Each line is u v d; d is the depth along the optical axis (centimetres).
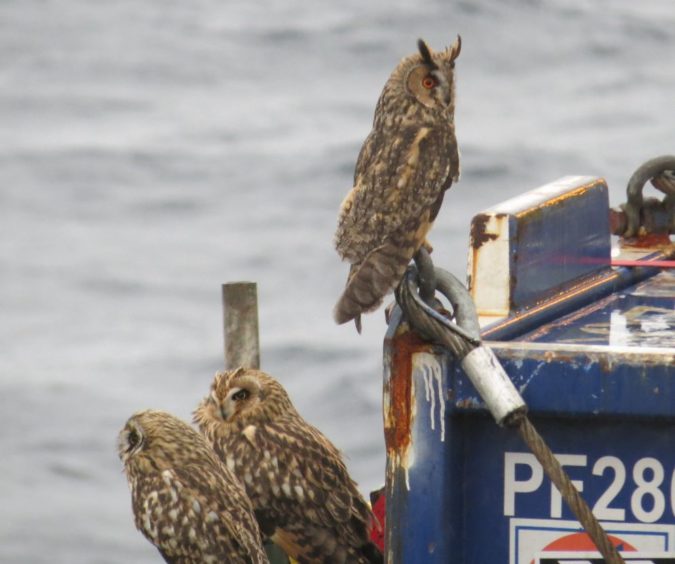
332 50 5334
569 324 532
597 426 447
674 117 4328
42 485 2353
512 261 517
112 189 4028
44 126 4681
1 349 2953
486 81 4809
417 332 451
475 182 3662
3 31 5728
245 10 5841
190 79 5191
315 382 2597
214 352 2922
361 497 701
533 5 5372
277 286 3256
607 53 5038
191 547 629
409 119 568
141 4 6038
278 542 693
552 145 3969
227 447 698
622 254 699
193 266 3453
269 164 4106
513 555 456
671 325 532
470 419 455
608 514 449
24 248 3609
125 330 3069
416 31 5297
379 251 540
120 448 650
